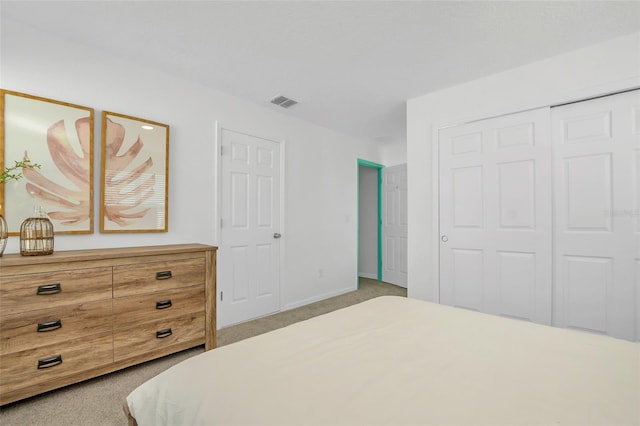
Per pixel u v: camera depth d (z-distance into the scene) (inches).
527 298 100.6
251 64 99.7
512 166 103.8
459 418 27.3
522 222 101.7
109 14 75.4
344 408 28.8
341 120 155.9
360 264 234.7
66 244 84.9
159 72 104.1
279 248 142.1
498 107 105.4
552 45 88.7
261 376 34.7
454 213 116.0
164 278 86.3
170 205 106.1
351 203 186.1
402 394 31.1
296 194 151.7
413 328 50.7
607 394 31.2
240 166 127.3
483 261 109.3
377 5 71.5
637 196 84.5
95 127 90.6
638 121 84.6
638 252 84.1
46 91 82.4
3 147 75.2
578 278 92.6
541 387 32.5
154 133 101.2
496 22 77.9
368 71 104.0
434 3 70.9
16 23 78.2
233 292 123.6
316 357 39.6
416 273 125.4
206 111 116.2
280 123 143.9
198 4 71.8
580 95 90.7
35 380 66.4
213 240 117.3
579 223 92.7
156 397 35.0
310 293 158.6
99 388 73.8
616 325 86.5
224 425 27.9
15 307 64.4
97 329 74.7
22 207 77.8
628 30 81.7
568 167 94.7
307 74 106.7
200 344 94.0
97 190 90.7
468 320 55.0
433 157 120.3
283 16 75.8
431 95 121.7
